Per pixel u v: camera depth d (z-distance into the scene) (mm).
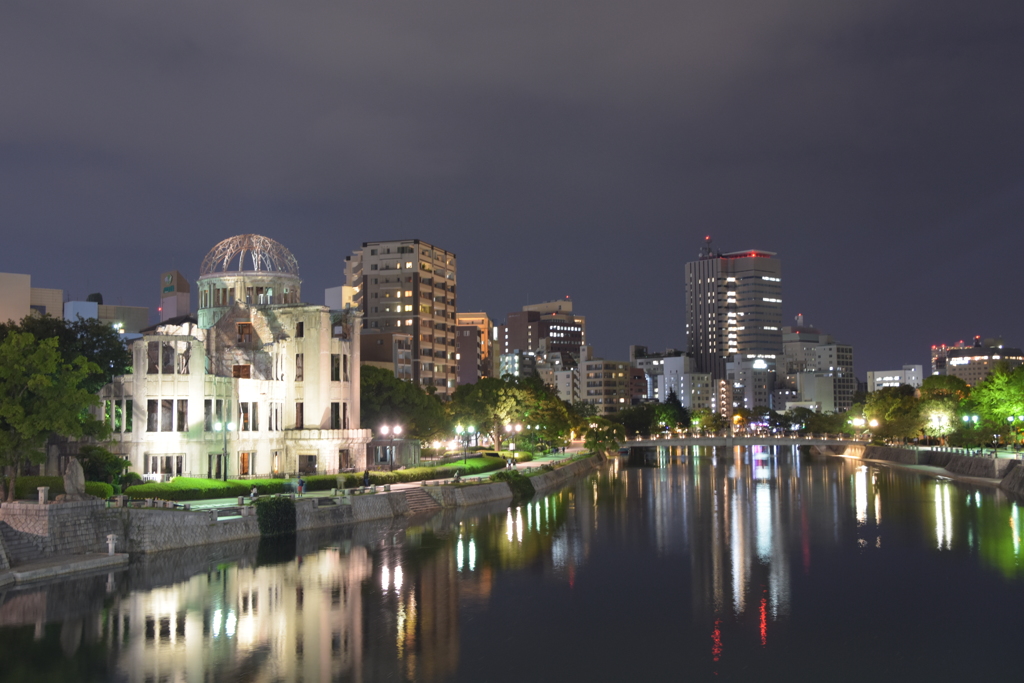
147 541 74062
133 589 65062
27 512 70500
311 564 75750
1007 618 61094
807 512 115625
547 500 131000
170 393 96125
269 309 116312
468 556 81625
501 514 111500
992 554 82812
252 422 107250
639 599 66562
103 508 74938
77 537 72500
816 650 54469
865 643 55812
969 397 185750
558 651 53969
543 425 191875
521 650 54000
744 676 50031
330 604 63219
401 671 49875
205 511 79500
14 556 68062
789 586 70938
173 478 91062
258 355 113000
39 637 54312
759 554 84688
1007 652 53906
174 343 98562
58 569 67562
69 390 73688
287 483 98188
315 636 55656
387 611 61812
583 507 122000
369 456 127875
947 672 50625
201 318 123438
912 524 102188
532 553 83938
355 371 119312
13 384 73312
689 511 117875
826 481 161375
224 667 49719
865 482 157375
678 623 60156
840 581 72438
